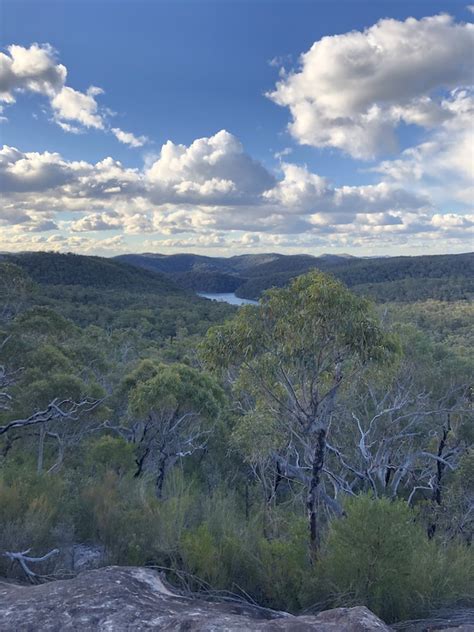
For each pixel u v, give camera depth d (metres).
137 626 3.68
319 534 8.03
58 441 16.67
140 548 6.67
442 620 5.02
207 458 18.23
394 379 14.01
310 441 9.62
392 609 5.38
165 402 16.64
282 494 14.72
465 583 5.78
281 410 9.72
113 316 86.56
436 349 18.58
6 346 18.08
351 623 3.70
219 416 18.08
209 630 3.58
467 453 12.96
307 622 3.76
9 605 4.12
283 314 7.77
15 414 15.99
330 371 8.66
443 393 16.12
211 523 7.88
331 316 7.46
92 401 14.65
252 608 4.84
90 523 7.71
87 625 3.70
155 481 15.93
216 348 8.39
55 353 19.33
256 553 6.67
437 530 10.97
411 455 12.93
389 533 5.53
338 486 12.44
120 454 13.67
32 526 6.43
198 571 6.19
